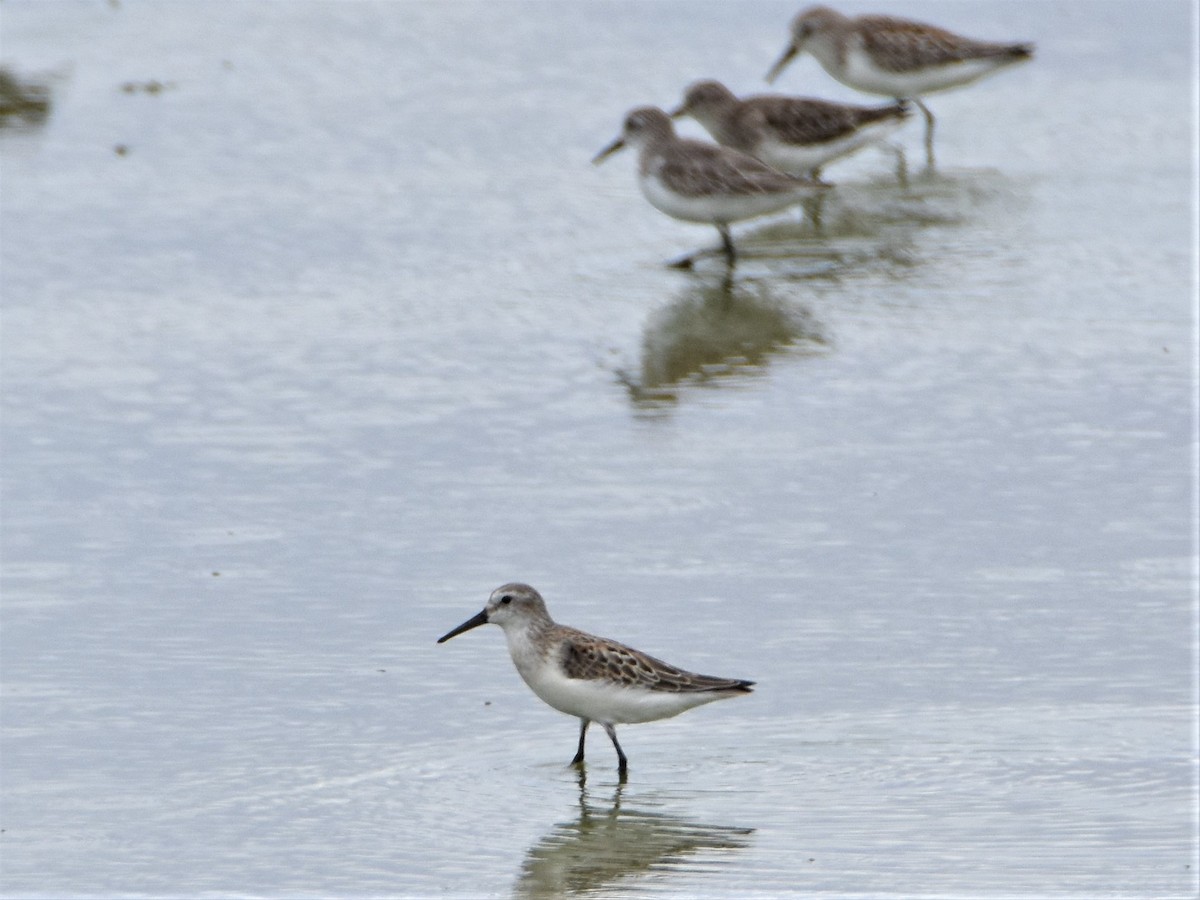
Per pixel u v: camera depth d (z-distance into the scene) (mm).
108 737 12094
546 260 22781
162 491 16234
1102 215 23984
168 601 14086
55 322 20469
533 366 19281
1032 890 9984
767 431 17406
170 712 12445
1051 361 18984
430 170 26266
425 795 11430
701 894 10109
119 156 26609
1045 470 16344
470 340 20047
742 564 14570
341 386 18734
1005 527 15211
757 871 10328
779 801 11281
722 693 11883
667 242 23500
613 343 19906
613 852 10539
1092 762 11594
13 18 33344
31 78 30109
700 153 22562
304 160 26609
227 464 16797
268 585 14375
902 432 17297
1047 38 32719
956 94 30172
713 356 19422
